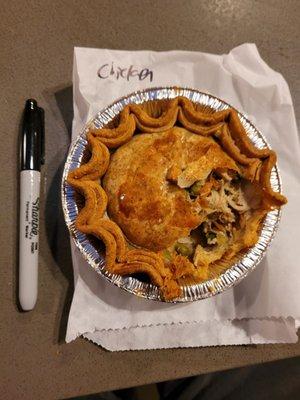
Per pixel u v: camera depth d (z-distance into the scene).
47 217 0.20
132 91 0.20
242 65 0.21
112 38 0.22
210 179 0.17
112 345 0.19
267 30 0.23
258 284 0.20
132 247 0.17
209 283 0.17
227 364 0.20
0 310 0.19
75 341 0.19
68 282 0.19
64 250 0.20
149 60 0.21
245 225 0.18
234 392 0.25
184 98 0.18
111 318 0.19
